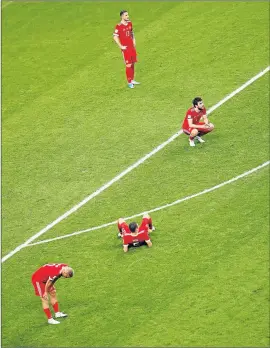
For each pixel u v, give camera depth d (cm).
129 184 8238
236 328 6775
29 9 10900
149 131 8856
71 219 7956
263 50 9694
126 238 7444
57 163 8638
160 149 8600
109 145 8756
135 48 9388
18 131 9131
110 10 10675
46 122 9194
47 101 9475
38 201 8206
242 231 7538
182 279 7175
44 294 6956
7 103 9544
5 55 10212
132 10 10606
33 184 8412
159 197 8031
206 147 8519
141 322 6900
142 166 8431
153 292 7106
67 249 7631
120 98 9344
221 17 10262
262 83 9256
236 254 7331
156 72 9606
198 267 7262
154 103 9206
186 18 10338
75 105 9362
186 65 9644
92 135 8919
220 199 7900
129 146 8700
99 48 10106
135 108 9181
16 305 7200
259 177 8088
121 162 8519
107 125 9025
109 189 8225
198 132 8512
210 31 10069
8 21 10731
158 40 10062
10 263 7581
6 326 7031
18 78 9856
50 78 9794
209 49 9812
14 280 7412
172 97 9256
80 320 6981
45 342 6862
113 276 7294
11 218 8050
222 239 7488
